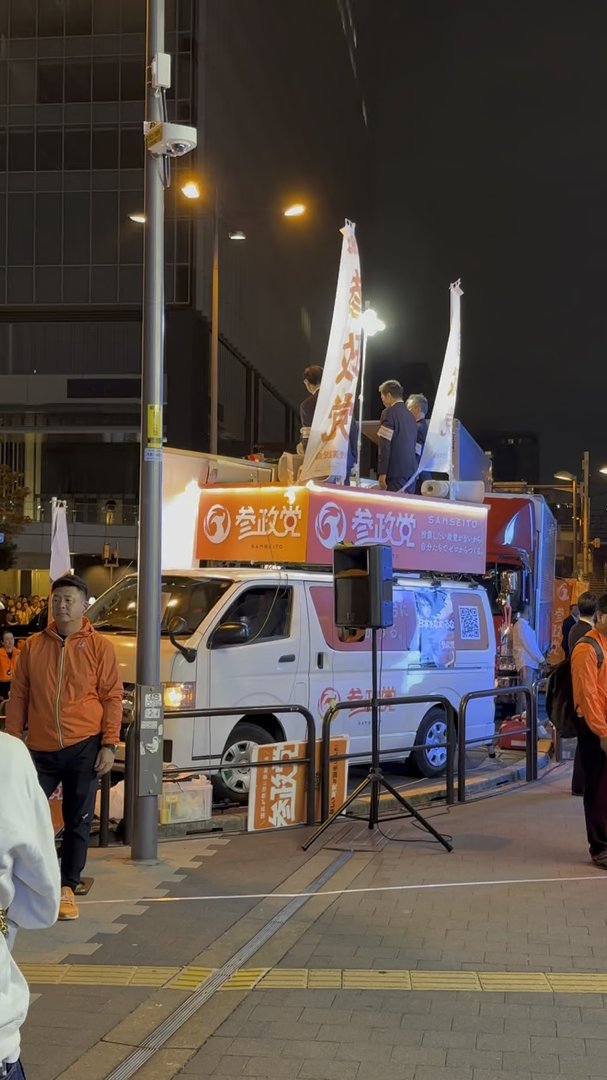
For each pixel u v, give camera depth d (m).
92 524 57.53
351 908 6.16
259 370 64.25
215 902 6.25
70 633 6.07
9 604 32.47
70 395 54.16
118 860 7.28
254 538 10.26
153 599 7.30
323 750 8.86
